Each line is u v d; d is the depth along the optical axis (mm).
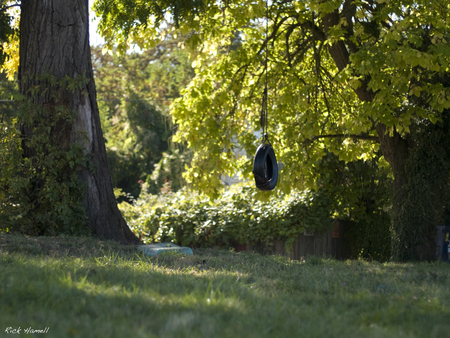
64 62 10367
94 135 10633
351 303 4668
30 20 10422
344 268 8133
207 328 3172
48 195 9797
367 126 9945
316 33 12352
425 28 10359
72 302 3789
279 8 12789
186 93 13250
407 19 9047
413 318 4105
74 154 10102
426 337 3494
